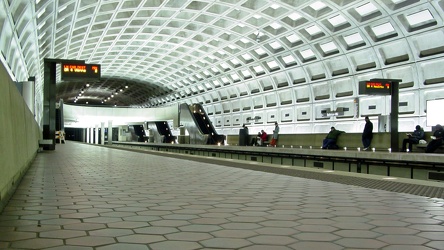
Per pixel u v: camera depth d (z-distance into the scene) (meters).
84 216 3.91
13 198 5.10
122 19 30.20
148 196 5.39
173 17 30.70
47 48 31.36
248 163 12.98
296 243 2.92
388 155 13.27
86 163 12.34
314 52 32.59
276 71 39.03
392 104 18.19
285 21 29.86
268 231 3.32
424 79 26.25
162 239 3.00
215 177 8.30
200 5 28.72
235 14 30.22
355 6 24.78
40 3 20.28
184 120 37.25
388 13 24.34
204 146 28.53
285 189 6.33
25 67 28.31
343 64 32.34
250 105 47.22
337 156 15.52
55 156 16.17
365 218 3.95
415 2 22.50
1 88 4.77
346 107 33.31
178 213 4.14
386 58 28.39
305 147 24.16
